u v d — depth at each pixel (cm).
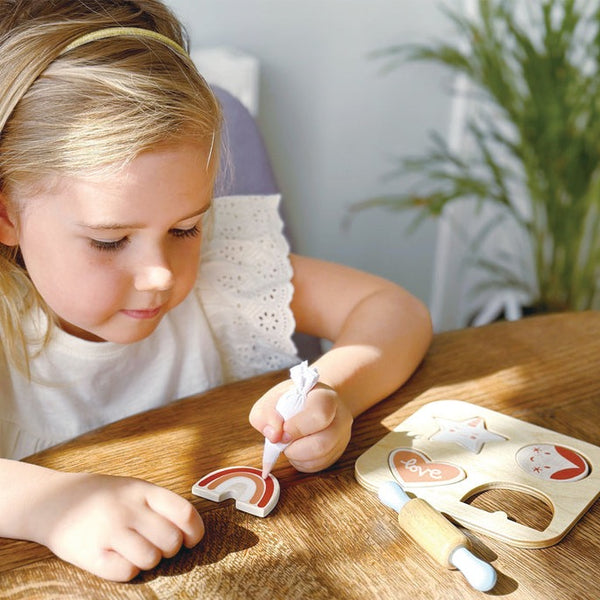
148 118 66
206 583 53
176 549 55
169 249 74
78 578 54
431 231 231
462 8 213
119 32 71
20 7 72
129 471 66
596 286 211
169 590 53
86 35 70
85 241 69
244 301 105
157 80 69
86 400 96
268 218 107
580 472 65
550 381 82
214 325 107
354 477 65
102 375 96
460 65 192
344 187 206
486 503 62
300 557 55
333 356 81
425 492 62
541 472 65
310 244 205
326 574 54
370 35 195
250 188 120
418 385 82
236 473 65
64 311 74
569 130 183
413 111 212
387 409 77
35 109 68
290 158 192
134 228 68
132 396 101
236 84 151
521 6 217
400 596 52
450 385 82
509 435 71
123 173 65
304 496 63
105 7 74
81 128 66
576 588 53
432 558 55
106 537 55
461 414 75
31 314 88
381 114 205
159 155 66
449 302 240
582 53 207
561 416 75
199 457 68
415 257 231
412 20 202
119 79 68
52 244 70
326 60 189
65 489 59
